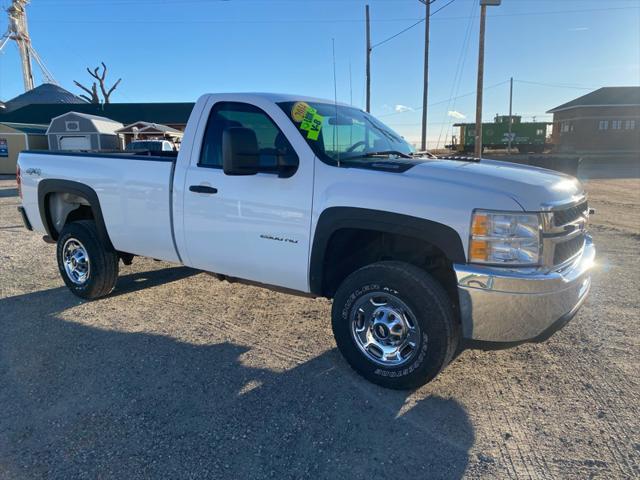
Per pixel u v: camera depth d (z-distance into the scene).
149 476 2.61
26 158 5.54
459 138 53.59
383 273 3.32
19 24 51.47
